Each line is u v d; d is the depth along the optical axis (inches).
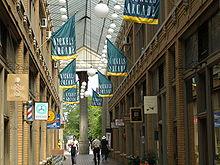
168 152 704.4
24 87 538.0
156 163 816.3
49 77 1266.0
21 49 652.1
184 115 626.2
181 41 629.9
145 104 804.6
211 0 472.4
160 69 823.1
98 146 1366.9
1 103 538.0
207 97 518.9
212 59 500.1
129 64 1258.0
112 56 1072.2
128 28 1242.6
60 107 2066.9
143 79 1000.2
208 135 513.0
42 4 1015.0
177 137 649.6
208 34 518.0
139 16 587.8
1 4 493.7
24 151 714.8
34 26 888.3
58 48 912.3
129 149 1274.6
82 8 1419.8
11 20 556.7
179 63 631.2
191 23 555.5
